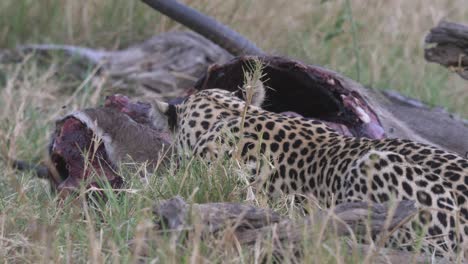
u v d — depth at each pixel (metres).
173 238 10.62
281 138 13.94
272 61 16.16
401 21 26.20
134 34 25.41
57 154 15.02
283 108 16.67
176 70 22.77
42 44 24.69
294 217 12.12
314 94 16.39
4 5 25.30
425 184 12.07
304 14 25.83
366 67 24.28
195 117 14.72
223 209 11.31
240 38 18.94
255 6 25.42
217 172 13.05
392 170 12.19
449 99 23.38
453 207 11.96
